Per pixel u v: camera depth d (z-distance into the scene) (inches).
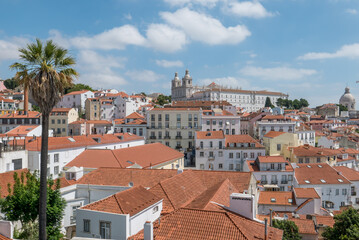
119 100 6619.1
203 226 821.9
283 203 2118.6
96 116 6363.2
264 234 834.8
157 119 4210.1
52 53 825.5
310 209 2052.2
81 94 6939.0
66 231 1215.6
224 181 1348.4
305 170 2822.3
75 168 1631.4
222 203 1043.3
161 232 825.5
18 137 2851.9
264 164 2785.4
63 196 1328.7
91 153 2276.1
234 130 4328.3
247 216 941.2
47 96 807.7
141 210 978.1
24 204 989.2
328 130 6141.7
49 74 820.0
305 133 4645.7
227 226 808.3
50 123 4977.9
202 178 1535.4
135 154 2442.2
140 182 1480.1
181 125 4210.1
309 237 1588.3
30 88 805.2
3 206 1009.5
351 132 6038.4
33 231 979.9
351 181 2719.0
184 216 871.1
